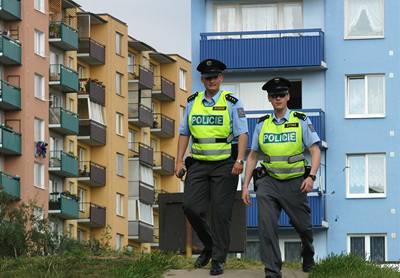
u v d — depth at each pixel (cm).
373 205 5253
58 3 8369
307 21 5334
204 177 2078
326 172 5288
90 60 8944
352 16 5347
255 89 5294
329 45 5334
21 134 7725
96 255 2272
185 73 10500
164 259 2145
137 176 9475
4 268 2173
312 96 5325
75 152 8550
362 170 5288
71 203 8106
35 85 7900
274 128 2044
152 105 10188
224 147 2069
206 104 2080
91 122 8806
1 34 7588
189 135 2094
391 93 5309
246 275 2077
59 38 8244
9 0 7688
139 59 9750
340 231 5253
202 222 2092
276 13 5322
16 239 4172
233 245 2311
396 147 5288
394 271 2133
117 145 9200
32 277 2097
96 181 8862
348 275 2075
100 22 9019
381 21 5338
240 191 2317
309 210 2052
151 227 9619
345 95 5316
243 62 5272
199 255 2245
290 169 2033
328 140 5309
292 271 2119
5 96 7612
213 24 5319
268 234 2022
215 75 2067
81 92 8725
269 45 5278
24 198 7700
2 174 7475
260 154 2084
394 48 5322
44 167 7950
